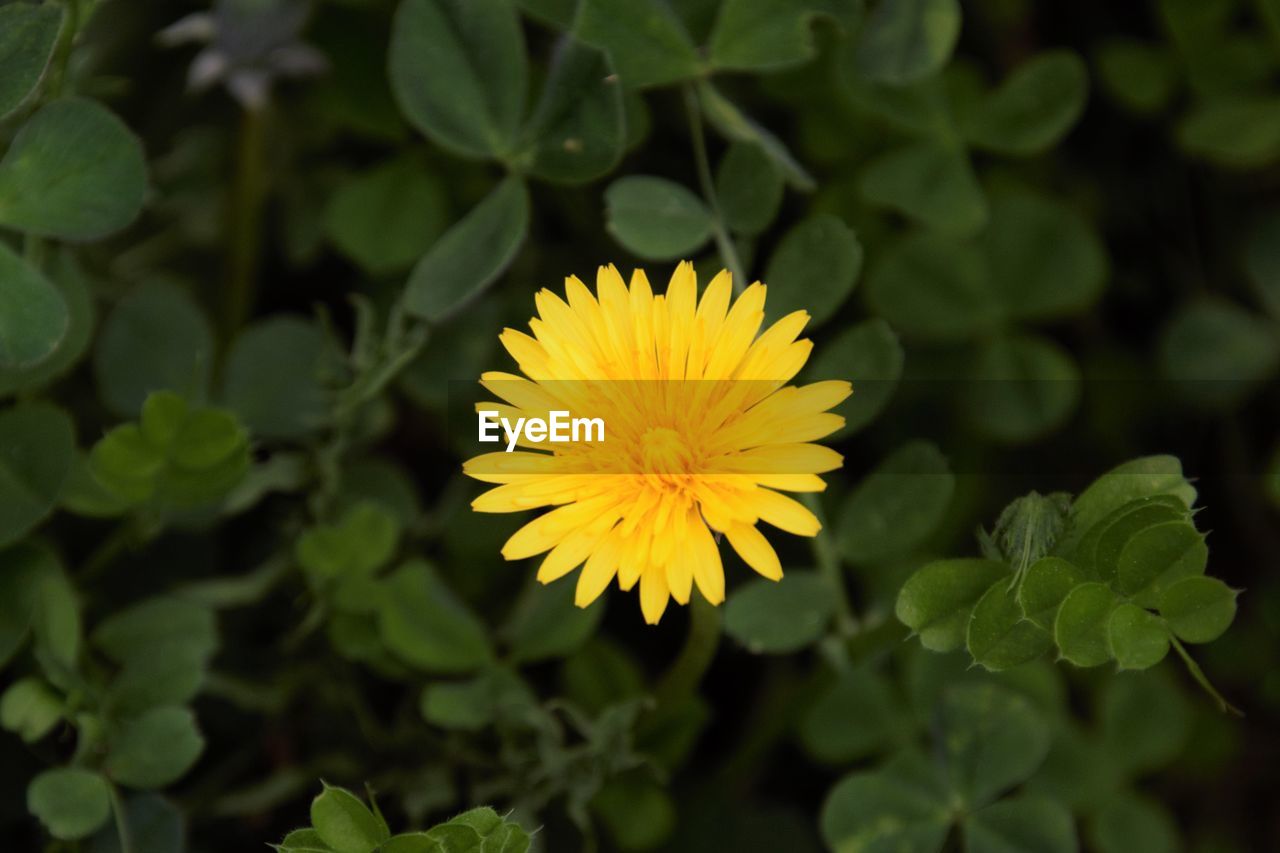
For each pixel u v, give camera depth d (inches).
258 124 14.4
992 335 14.5
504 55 12.9
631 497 11.9
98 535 13.8
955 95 14.4
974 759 13.1
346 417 13.3
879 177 14.2
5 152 12.8
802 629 12.7
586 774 13.0
